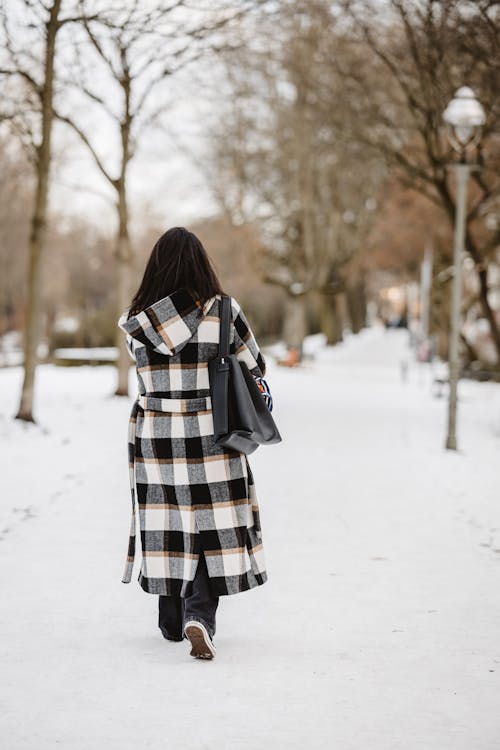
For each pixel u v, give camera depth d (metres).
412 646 4.39
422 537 6.97
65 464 10.62
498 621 4.82
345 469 10.63
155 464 4.05
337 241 43.97
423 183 22.47
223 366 4.00
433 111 17.83
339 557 6.25
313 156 37.88
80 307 74.25
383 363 45.78
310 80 21.31
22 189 38.38
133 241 54.28
